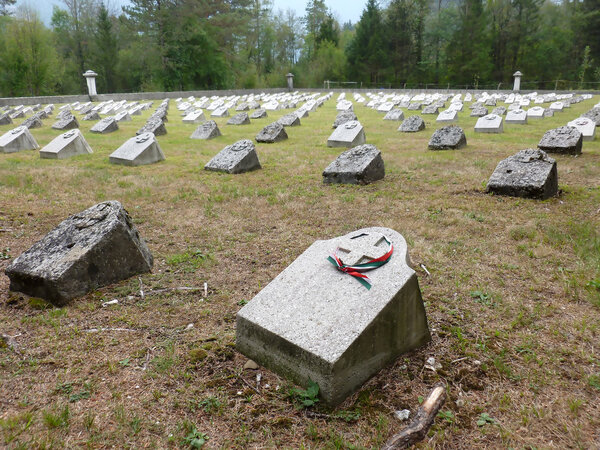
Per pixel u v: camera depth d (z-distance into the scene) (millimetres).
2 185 8047
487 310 3703
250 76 57031
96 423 2453
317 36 65562
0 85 43406
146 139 10586
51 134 16234
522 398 2676
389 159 10516
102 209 4445
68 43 51656
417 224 5859
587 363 2986
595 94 38062
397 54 57031
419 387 2787
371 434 2402
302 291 3082
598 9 51875
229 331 3430
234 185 8180
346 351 2586
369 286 2961
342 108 26344
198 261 4781
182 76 49844
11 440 2299
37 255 4016
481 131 14711
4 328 3432
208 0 48219
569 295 3916
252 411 2584
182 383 2822
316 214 6445
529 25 55125
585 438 2359
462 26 55031
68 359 3045
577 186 7590
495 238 5336
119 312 3701
